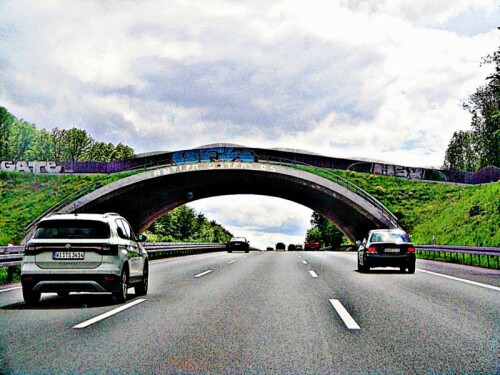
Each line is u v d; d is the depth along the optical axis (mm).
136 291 12180
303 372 5254
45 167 64625
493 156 82875
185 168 56094
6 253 16859
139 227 73875
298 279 16109
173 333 7320
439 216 53375
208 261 28500
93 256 10125
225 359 5801
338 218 69125
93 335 7176
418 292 12242
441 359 5785
